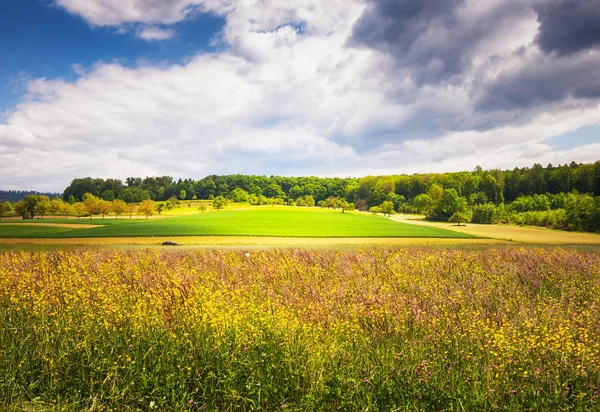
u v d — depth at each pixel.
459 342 6.61
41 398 5.66
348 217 125.12
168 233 70.62
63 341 6.50
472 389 5.33
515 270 13.31
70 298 8.22
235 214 132.00
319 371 5.68
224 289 8.52
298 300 8.28
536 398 5.23
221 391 5.53
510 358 5.86
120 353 6.32
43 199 143.00
